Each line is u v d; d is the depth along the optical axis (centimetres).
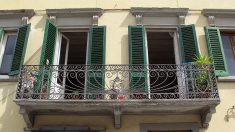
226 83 1016
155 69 981
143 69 983
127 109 925
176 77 988
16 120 962
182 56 1060
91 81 979
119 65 984
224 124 949
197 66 962
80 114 955
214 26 1132
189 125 944
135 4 1181
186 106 916
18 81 951
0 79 1018
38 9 1172
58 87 952
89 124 946
